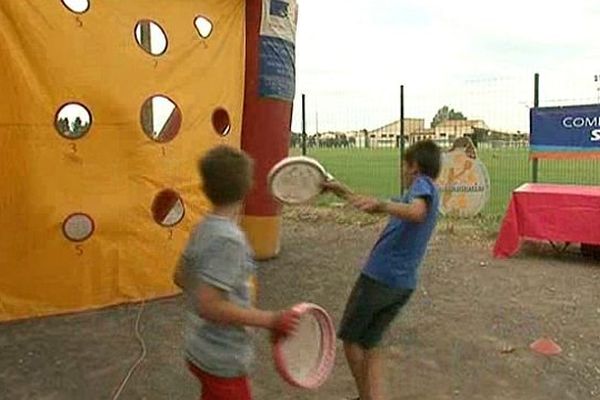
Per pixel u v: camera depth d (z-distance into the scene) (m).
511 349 6.02
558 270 9.16
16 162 6.84
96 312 7.21
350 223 13.38
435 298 7.67
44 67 6.90
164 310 7.28
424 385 5.24
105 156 7.30
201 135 8.05
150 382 5.36
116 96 7.33
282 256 9.95
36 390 5.19
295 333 3.01
